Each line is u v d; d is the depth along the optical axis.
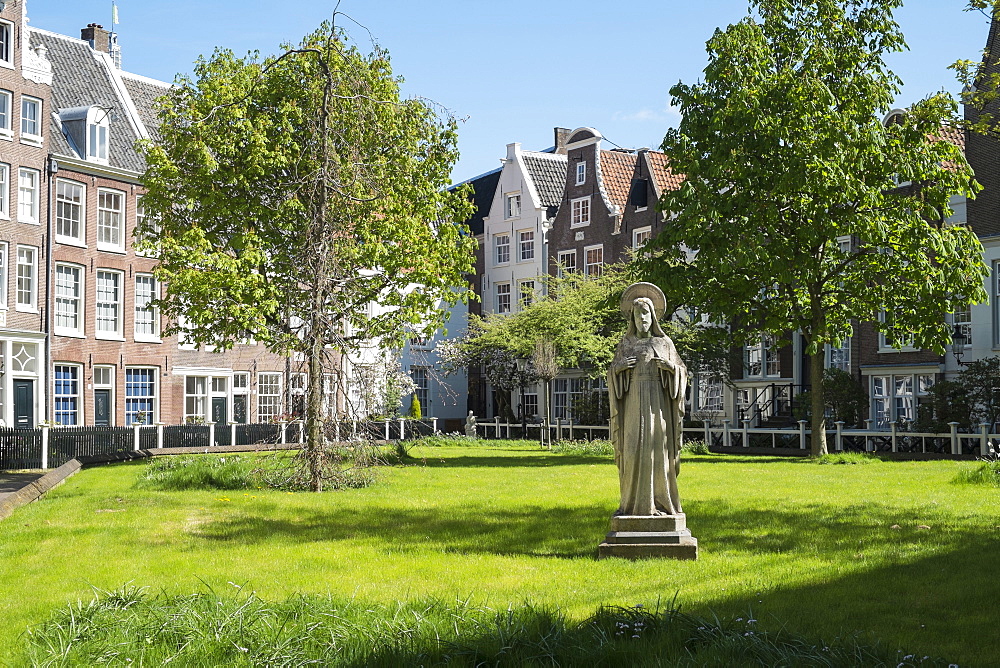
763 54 28.30
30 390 38.47
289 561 11.20
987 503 15.75
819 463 27.30
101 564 11.00
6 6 37.75
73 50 44.12
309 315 20.89
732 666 6.36
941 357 36.47
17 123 38.06
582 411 46.38
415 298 26.03
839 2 29.06
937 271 27.55
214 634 7.30
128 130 43.44
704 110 28.66
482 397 57.69
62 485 22.58
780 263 27.02
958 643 7.34
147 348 42.59
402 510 16.30
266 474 21.05
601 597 8.95
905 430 33.22
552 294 51.03
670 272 29.03
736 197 27.47
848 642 7.05
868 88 27.91
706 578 9.76
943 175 28.33
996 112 34.59
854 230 27.42
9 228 37.62
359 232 23.17
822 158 26.56
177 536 13.12
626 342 11.17
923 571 9.94
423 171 25.38
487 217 57.50
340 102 21.41
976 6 18.53
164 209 26.14
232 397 45.75
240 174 24.25
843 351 41.38
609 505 16.50
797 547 11.68
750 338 31.47
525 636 7.16
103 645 7.12
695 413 45.94
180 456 28.98
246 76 25.16
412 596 8.98
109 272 41.59
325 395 20.66
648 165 49.19
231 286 23.48
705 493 18.39
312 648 7.08
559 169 58.12
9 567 10.94
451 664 6.66
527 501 17.45
